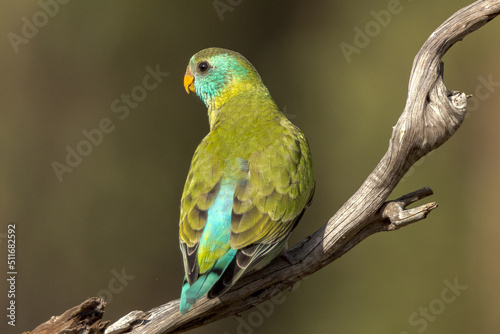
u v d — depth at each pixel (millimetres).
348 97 16000
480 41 15734
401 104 15750
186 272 6156
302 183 6844
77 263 14531
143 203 14953
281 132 7090
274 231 6414
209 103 8547
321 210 15531
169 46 15344
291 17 16422
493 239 14719
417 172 15289
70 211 14648
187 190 6742
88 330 6398
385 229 6688
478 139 15445
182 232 6457
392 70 16000
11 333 14055
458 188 15219
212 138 7152
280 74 16172
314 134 15898
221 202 6434
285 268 6652
